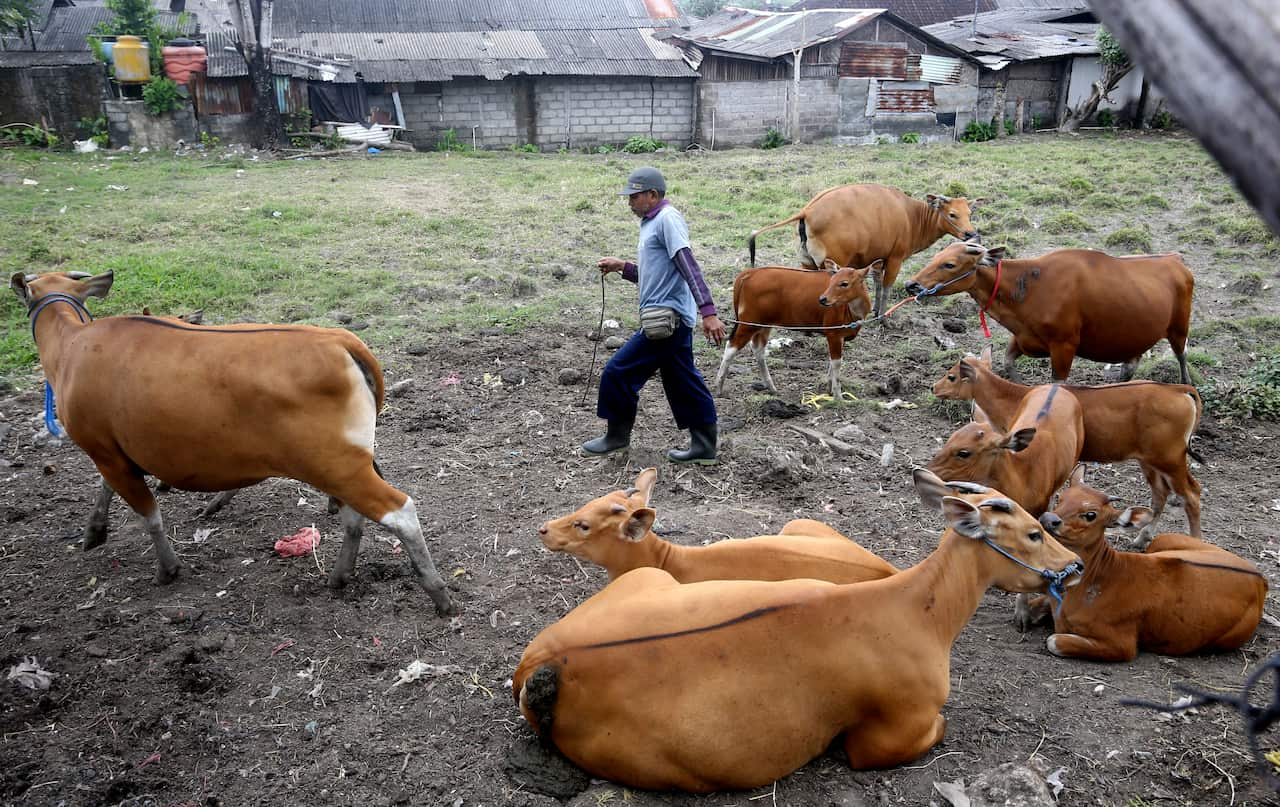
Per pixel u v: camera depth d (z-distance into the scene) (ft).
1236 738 13.12
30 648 15.16
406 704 14.17
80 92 72.84
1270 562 18.31
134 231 42.04
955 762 12.66
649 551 14.37
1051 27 104.22
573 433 24.23
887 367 29.12
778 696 11.51
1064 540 14.69
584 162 69.46
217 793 12.45
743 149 81.35
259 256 38.22
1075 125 86.38
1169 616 14.85
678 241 20.18
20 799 12.21
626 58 83.35
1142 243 41.01
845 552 14.46
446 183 57.52
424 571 16.14
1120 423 18.65
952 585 12.42
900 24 81.00
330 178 59.21
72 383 15.57
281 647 15.44
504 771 12.71
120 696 14.10
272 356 14.84
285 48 80.74
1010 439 16.22
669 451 22.77
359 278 35.86
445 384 27.20
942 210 34.04
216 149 71.92
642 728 11.53
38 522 19.60
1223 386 26.81
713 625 11.58
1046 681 14.58
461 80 80.38
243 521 19.65
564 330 31.50
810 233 32.37
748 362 29.68
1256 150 2.96
